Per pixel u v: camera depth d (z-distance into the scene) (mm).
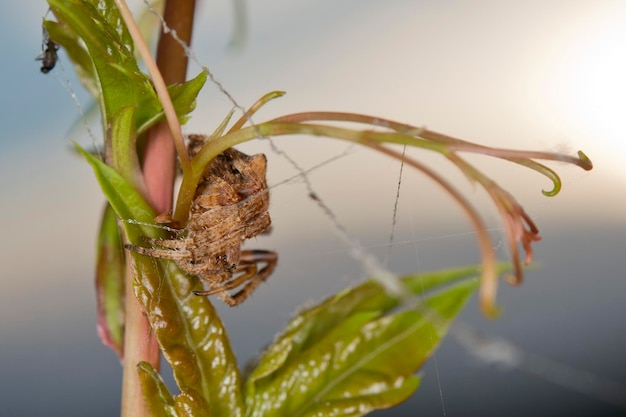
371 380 139
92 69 139
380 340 141
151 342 135
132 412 134
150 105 133
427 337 140
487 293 111
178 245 132
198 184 133
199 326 135
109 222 145
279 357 138
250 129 124
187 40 137
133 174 134
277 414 137
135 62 132
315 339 143
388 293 143
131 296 136
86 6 129
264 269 148
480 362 115
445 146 118
